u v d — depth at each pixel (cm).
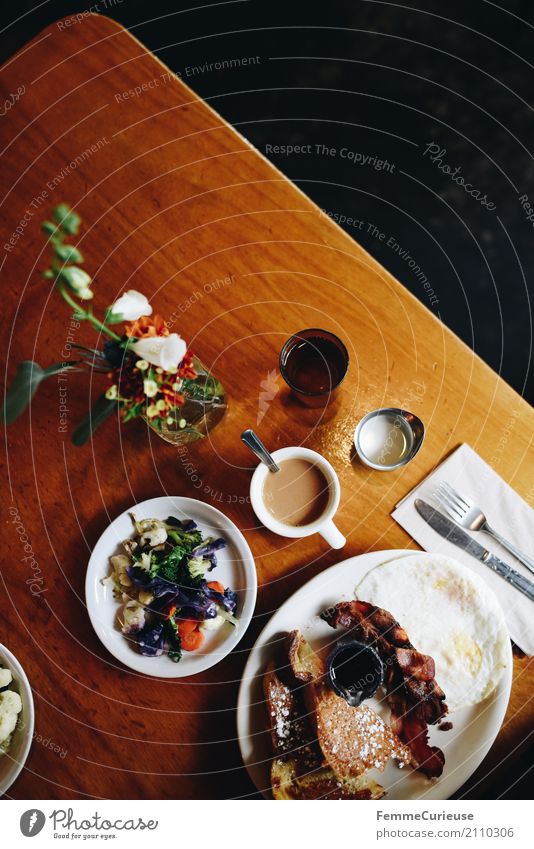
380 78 136
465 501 73
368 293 79
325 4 140
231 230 82
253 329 79
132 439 78
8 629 75
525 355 123
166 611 69
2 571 77
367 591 71
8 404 64
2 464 79
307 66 138
